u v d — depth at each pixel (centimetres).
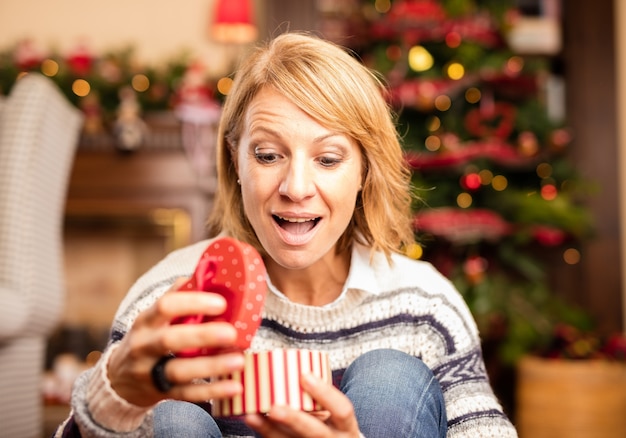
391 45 321
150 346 74
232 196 116
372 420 95
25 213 216
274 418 76
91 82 331
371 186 112
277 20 350
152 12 373
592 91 350
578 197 344
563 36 356
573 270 345
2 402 204
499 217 308
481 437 105
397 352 104
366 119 104
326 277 115
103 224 336
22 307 209
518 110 322
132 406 81
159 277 115
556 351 286
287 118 99
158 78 336
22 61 336
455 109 322
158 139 327
